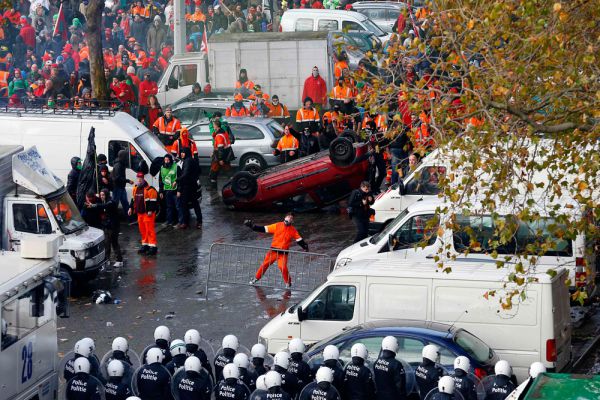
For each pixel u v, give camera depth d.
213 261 57.28
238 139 76.19
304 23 103.31
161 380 34.69
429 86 33.75
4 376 31.42
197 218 66.06
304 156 72.31
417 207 50.44
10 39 104.25
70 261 52.78
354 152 65.88
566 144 33.69
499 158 33.75
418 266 41.97
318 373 33.31
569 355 42.19
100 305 51.66
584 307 49.69
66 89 88.00
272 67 89.50
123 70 92.19
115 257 58.88
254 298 52.38
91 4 82.12
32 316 33.31
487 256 48.09
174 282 55.03
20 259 34.16
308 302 42.09
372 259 46.31
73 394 34.62
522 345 40.06
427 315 40.91
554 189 34.97
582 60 31.34
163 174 65.94
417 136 34.53
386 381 34.78
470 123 33.84
